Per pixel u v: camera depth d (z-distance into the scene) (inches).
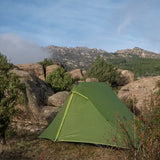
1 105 234.5
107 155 221.0
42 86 491.8
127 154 173.8
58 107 412.5
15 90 246.5
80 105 274.2
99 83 344.2
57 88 634.2
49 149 242.4
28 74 465.4
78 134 258.5
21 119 350.9
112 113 272.8
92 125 259.1
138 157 153.1
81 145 258.8
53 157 221.1
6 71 256.5
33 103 371.9
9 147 235.5
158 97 173.0
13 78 251.8
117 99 345.1
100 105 274.5
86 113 267.9
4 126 240.8
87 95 276.2
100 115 260.1
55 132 269.7
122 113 293.0
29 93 383.2
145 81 530.3
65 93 479.5
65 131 264.2
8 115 234.5
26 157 214.4
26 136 289.0
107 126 249.9
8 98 239.9
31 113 357.7
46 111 377.7
